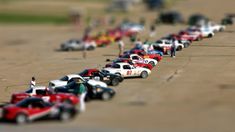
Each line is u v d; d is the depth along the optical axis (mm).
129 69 121312
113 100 100312
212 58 138000
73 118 87312
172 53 143375
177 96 99625
